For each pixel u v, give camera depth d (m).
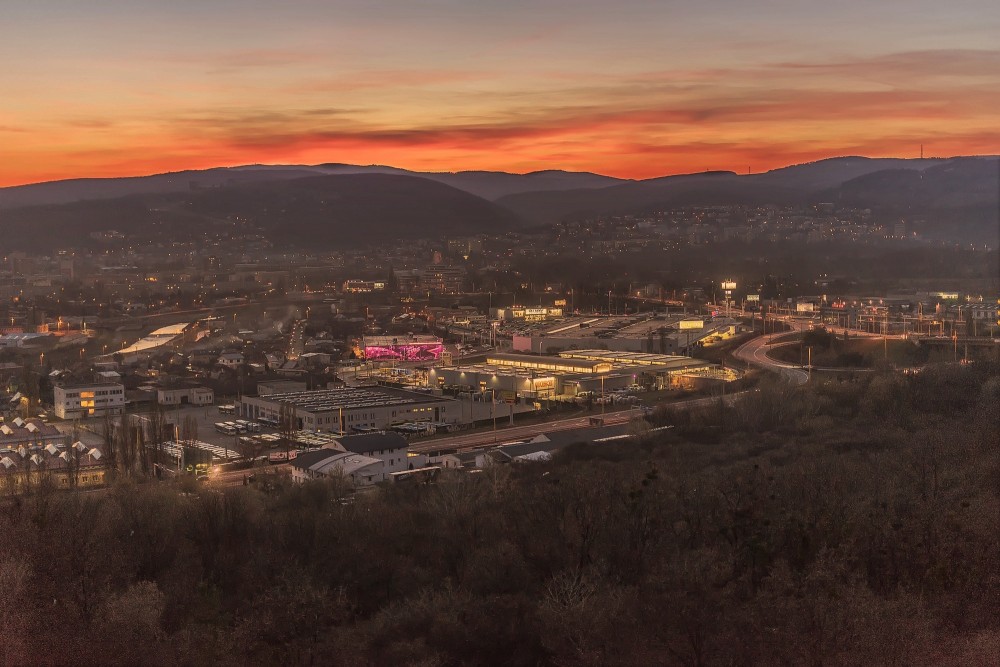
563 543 185.00
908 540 162.62
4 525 185.38
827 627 130.50
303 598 155.00
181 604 169.50
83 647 144.00
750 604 140.62
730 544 173.00
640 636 139.62
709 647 133.62
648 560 175.12
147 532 196.12
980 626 138.50
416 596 167.75
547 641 144.62
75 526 190.12
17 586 153.12
